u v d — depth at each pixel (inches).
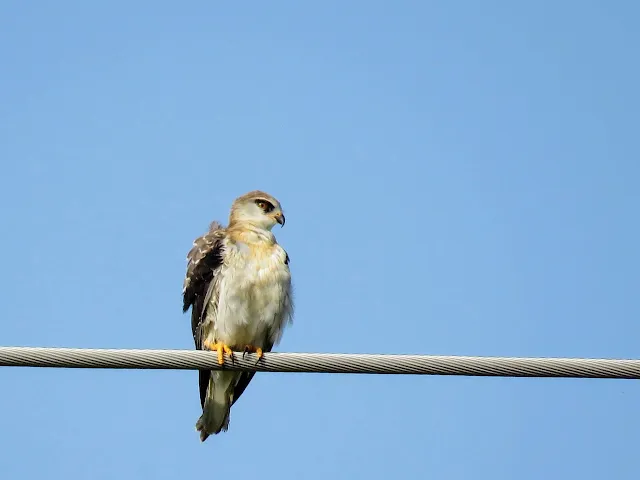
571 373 394.6
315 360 410.9
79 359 397.4
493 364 398.3
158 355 405.1
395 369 402.9
